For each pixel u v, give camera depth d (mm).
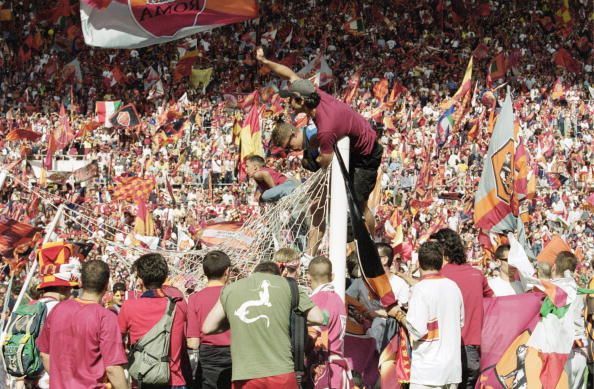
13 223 12945
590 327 11125
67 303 8492
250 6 23516
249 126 20938
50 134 34594
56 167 35625
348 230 11125
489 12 51938
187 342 8930
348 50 51094
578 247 27516
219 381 8953
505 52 48281
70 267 9617
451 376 9156
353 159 10305
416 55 50844
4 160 36500
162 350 8617
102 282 8570
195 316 8930
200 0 23719
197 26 23844
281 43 51344
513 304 10281
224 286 8789
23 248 12945
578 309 10922
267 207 11602
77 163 35719
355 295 10852
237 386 7977
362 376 10781
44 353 8586
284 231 11016
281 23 51812
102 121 38000
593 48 50938
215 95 48844
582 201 32375
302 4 52156
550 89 47438
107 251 16641
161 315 8672
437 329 9172
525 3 52219
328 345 9211
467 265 10180
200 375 9016
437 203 26703
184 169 35750
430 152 30188
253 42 50625
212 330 8141
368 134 10141
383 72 49875
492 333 10227
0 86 48531
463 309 9430
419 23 52062
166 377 8594
